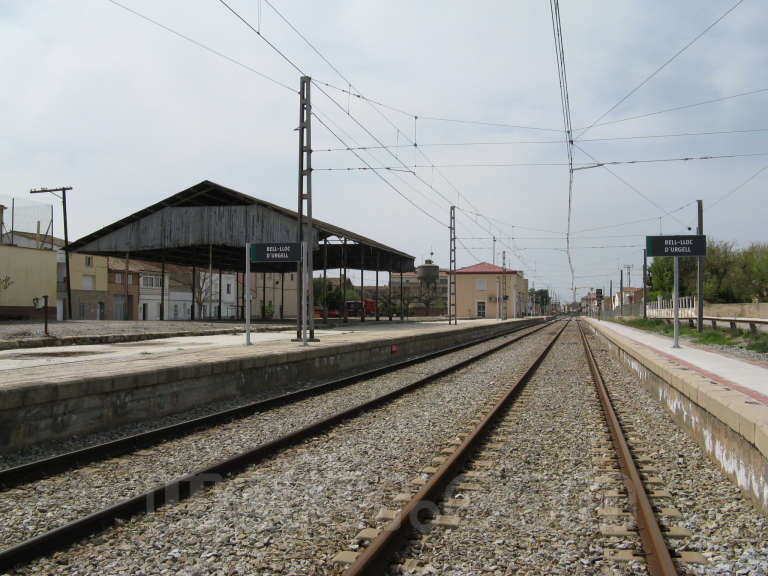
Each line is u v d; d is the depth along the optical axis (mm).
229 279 71688
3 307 27297
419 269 71500
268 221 30188
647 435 8227
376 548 3818
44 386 7504
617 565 3893
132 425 8930
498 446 7254
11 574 3768
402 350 22531
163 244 31641
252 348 15547
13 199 29312
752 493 5188
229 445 7469
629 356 16953
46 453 7191
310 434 7863
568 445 7395
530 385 13375
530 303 121062
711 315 40000
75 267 48625
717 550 4188
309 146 18688
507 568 3834
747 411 5586
